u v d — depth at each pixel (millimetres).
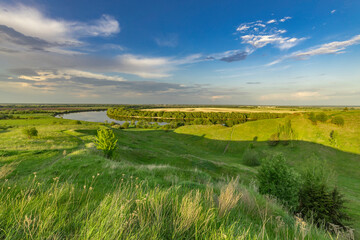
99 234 1970
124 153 29797
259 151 64625
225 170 32375
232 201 3621
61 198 3230
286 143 64750
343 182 37875
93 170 9281
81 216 2533
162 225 2377
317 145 57844
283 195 12492
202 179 10805
